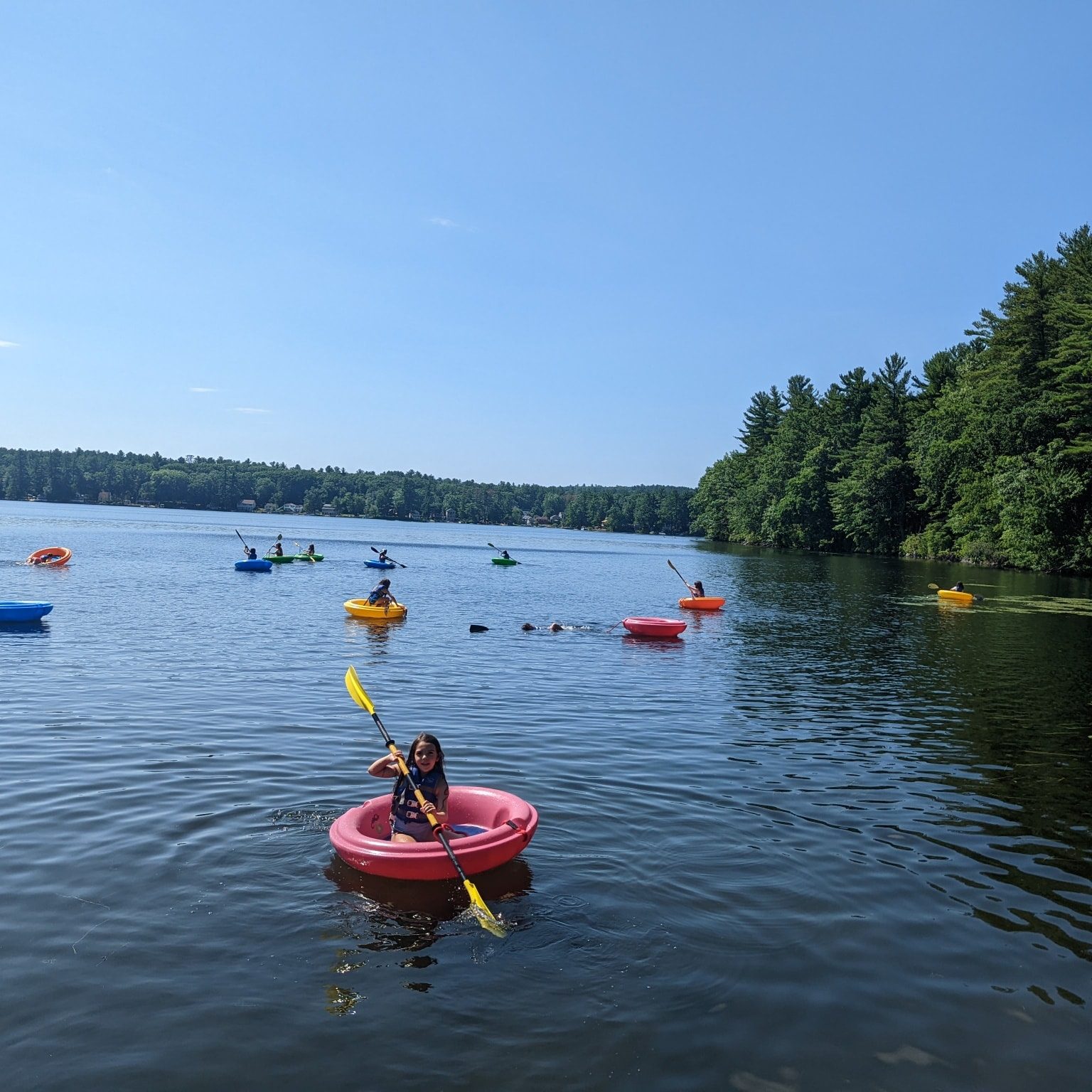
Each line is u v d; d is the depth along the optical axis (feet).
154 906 17.38
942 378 222.28
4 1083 12.12
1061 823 24.39
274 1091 12.14
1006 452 156.56
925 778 28.45
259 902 17.72
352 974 15.19
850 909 18.29
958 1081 12.76
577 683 42.75
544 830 22.22
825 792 26.45
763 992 14.97
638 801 24.77
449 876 18.83
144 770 25.94
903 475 216.13
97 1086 12.14
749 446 337.52
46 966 15.07
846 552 242.58
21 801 23.06
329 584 99.40
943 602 92.94
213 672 42.27
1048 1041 13.82
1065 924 17.99
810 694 42.01
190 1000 14.24
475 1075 12.59
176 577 100.48
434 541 272.51
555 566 157.99
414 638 56.65
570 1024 13.88
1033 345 151.74
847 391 258.16
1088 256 149.79
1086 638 65.31
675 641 59.67
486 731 32.37
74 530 223.92
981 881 20.10
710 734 33.14
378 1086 12.28
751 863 20.53
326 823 22.13
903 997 14.94
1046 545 144.66
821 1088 12.51
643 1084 12.49
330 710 34.60
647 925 17.24
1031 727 36.17
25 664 42.93
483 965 15.60
